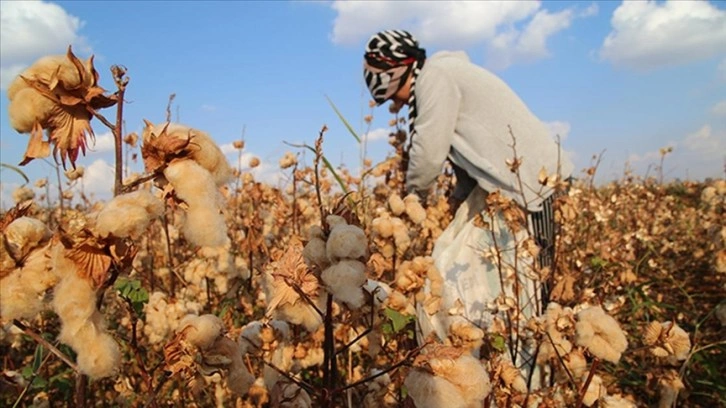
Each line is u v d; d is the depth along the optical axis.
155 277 3.79
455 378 1.33
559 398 2.21
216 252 3.29
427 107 3.62
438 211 4.03
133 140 3.47
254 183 4.05
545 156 3.48
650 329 2.19
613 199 5.33
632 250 4.95
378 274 1.97
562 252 3.68
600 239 5.05
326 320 1.52
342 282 1.34
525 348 2.76
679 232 6.67
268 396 1.96
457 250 3.45
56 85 1.09
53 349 1.14
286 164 3.68
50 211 4.09
